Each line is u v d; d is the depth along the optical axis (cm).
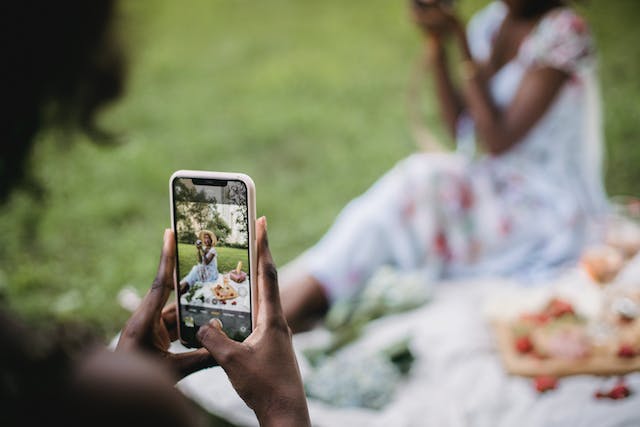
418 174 295
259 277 137
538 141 291
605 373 228
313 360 258
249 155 547
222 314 143
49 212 437
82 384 79
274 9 863
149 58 716
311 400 239
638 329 238
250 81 682
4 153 164
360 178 505
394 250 297
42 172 455
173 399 82
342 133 574
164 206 468
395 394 240
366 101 630
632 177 466
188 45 765
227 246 141
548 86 279
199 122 598
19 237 417
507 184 295
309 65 710
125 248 414
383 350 252
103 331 335
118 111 591
